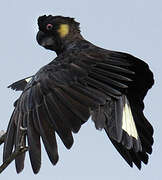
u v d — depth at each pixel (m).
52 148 10.84
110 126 12.70
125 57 12.77
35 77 12.32
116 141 13.29
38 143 10.98
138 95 13.10
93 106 11.47
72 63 12.54
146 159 13.28
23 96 11.95
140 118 13.20
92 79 12.12
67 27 15.42
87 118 11.16
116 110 12.74
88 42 14.98
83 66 12.40
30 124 11.30
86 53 12.96
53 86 11.84
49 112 11.38
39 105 11.58
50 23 15.45
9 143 11.39
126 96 12.97
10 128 11.54
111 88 11.93
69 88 11.83
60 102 11.51
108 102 12.75
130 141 12.71
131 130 12.84
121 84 12.09
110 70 12.41
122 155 13.39
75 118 11.15
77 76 12.09
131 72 12.35
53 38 15.45
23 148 10.58
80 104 11.41
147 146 13.25
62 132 10.98
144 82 12.98
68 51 13.25
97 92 11.79
